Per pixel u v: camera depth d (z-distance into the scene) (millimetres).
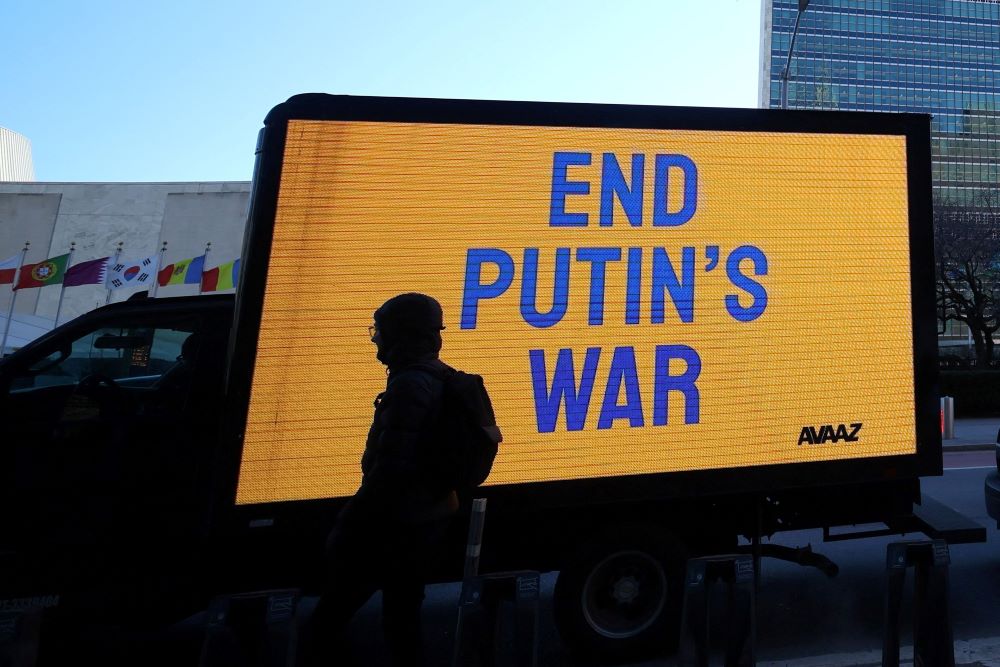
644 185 4133
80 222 29031
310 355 3713
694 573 3484
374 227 3811
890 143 4516
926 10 110875
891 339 4453
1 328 21594
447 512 3121
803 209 4348
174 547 3904
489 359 3904
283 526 3635
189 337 4125
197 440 3979
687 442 4125
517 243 3965
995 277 31547
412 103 3875
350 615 3180
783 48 108125
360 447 3742
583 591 4195
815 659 4406
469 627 3068
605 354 4039
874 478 4391
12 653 2586
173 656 4469
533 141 4016
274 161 3723
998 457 6469
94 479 3850
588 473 3984
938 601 3713
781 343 4277
